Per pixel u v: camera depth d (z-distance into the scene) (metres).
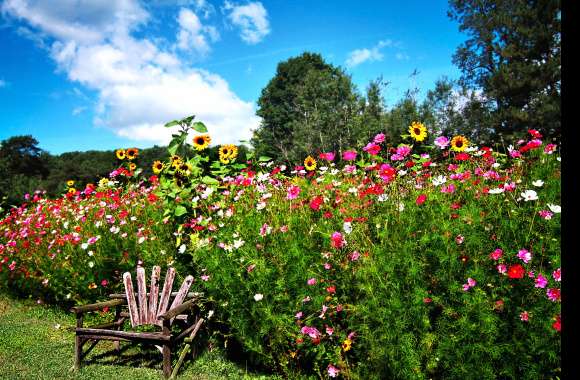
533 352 2.75
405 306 3.11
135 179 7.77
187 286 4.28
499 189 3.57
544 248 3.09
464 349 2.88
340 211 4.12
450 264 3.16
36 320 6.20
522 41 30.36
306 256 3.82
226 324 4.45
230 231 4.49
